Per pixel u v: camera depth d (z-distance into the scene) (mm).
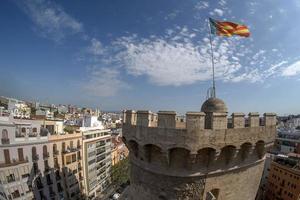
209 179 15828
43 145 62844
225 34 22781
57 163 67625
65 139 72125
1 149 51688
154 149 16391
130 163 20047
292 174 66750
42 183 60844
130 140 17844
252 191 18703
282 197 69312
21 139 56719
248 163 17781
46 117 84500
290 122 179375
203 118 14906
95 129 97688
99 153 93312
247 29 22781
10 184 52188
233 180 16953
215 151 15180
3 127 52500
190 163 15094
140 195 18016
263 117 19094
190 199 15734
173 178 15891
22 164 55719
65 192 69500
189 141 14711
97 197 88188
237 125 16344
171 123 15211
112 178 101375
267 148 18922
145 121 16578
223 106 19844
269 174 77062
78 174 77750
